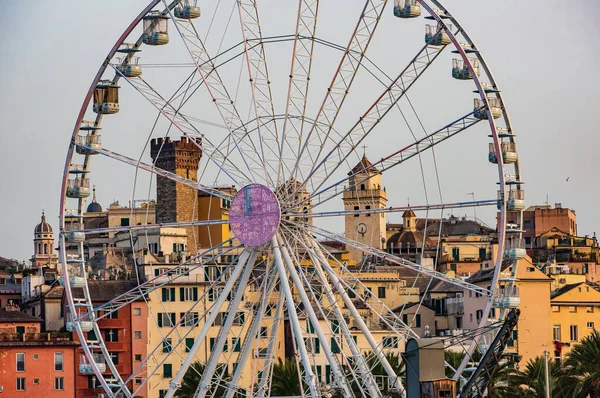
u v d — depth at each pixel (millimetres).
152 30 180875
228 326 173375
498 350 164000
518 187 174375
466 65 173125
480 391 165875
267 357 178625
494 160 174625
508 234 176500
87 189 183750
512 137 174625
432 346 158625
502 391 197375
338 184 172375
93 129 182375
